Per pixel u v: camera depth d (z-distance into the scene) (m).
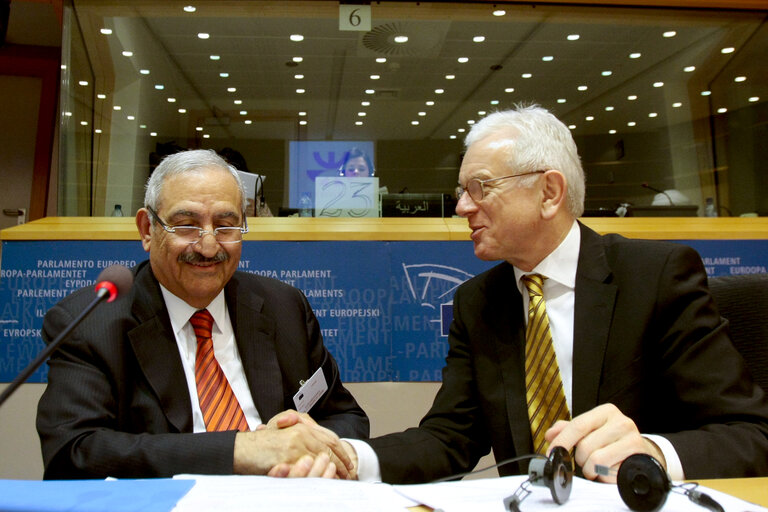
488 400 1.23
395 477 1.06
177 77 5.62
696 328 1.11
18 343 1.98
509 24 4.98
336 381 1.46
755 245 2.18
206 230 1.19
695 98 6.21
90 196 4.27
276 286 1.46
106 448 0.97
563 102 6.41
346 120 6.20
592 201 6.53
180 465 0.92
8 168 5.21
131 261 2.03
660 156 6.38
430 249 2.11
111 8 4.43
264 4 4.49
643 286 1.17
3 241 2.02
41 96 5.28
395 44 5.41
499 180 1.22
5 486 0.70
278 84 5.80
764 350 1.25
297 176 5.88
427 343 2.09
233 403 1.24
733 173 6.06
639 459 0.64
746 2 4.52
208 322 1.29
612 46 5.34
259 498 0.66
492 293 1.32
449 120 6.19
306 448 0.91
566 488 0.68
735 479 0.80
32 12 4.79
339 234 2.10
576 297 1.20
